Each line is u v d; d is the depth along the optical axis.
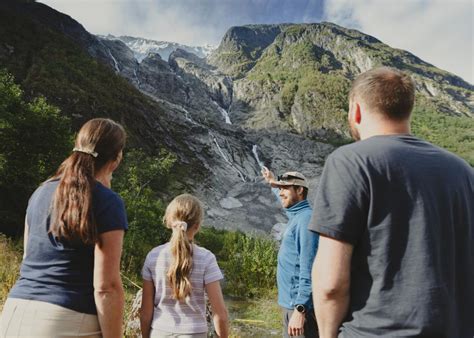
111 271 2.07
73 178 2.12
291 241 3.72
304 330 3.40
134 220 25.61
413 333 1.58
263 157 97.69
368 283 1.69
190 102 136.50
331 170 1.80
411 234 1.65
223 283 20.70
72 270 2.06
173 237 3.03
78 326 2.03
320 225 1.73
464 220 1.78
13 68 75.62
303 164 97.12
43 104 27.98
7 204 26.31
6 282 7.63
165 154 74.44
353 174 1.73
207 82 162.88
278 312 15.42
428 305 1.59
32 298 2.03
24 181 26.19
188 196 3.23
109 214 2.11
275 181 4.15
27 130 26.30
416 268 1.62
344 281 1.69
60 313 2.00
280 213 67.94
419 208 1.67
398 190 1.69
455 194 1.76
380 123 1.89
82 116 70.50
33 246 2.14
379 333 1.63
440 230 1.68
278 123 141.00
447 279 1.66
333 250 1.71
